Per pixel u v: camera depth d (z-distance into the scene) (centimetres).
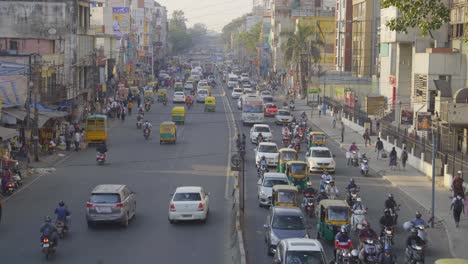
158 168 4781
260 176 4378
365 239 2580
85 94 8231
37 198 3766
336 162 5344
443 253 2841
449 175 4281
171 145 6000
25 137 5059
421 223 2902
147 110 8956
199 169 4753
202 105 10056
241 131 7081
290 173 4047
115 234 2969
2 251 2678
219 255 2636
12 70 5403
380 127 6788
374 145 6353
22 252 2666
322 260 2148
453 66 5900
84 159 5194
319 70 10475
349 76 10475
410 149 5281
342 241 2533
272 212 2819
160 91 10312
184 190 3225
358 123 7338
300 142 6216
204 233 2994
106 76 10069
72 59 7481
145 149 5734
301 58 11088
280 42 15250
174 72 18088
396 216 3152
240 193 3534
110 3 14438
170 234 2972
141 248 2730
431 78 5931
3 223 3172
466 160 4894
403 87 7112
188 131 7069
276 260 2219
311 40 11062
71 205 3572
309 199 3456
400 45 7081
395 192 4166
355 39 10975
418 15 2802
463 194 3647
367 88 9712
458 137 5331
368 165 4984
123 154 5438
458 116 5000
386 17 7206
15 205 3581
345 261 2461
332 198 3525
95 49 8800
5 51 6391
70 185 4144
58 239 2822
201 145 6016
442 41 6303
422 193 4100
